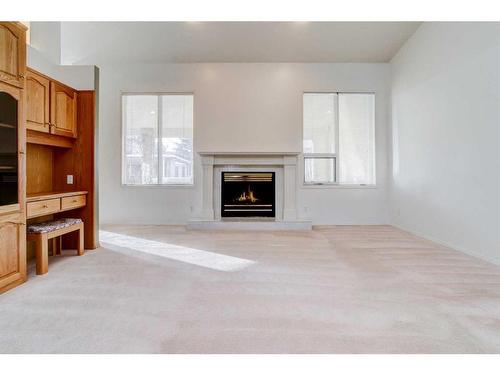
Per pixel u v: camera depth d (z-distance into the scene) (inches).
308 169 244.7
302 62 240.1
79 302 93.7
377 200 242.7
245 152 232.2
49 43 161.3
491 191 136.0
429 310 88.5
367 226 235.1
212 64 239.9
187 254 151.5
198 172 241.3
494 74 133.2
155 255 149.4
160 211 241.9
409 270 125.5
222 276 118.3
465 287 106.3
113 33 206.4
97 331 76.5
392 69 235.3
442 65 171.5
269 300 95.6
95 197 163.2
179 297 97.7
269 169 242.1
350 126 244.1
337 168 243.9
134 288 105.4
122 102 240.7
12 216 106.0
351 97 244.1
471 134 148.4
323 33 207.3
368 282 111.5
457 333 76.0
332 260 140.8
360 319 83.1
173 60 235.5
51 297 97.6
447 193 168.4
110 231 212.8
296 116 240.4
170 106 242.2
